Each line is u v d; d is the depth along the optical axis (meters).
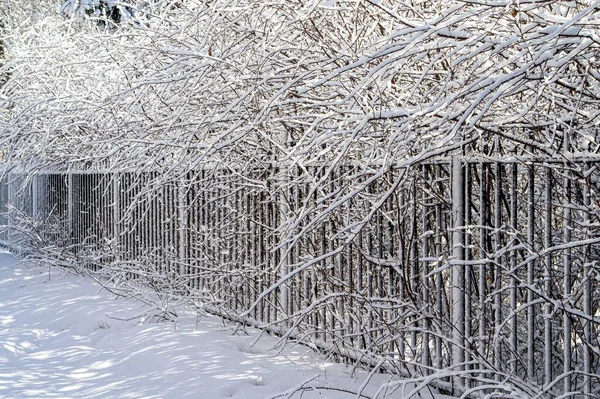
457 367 5.41
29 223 13.87
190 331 7.75
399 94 5.39
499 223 5.11
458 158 5.35
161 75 7.01
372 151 5.19
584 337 4.72
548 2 4.29
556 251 5.18
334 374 6.13
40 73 9.62
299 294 7.04
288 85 5.22
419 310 5.45
